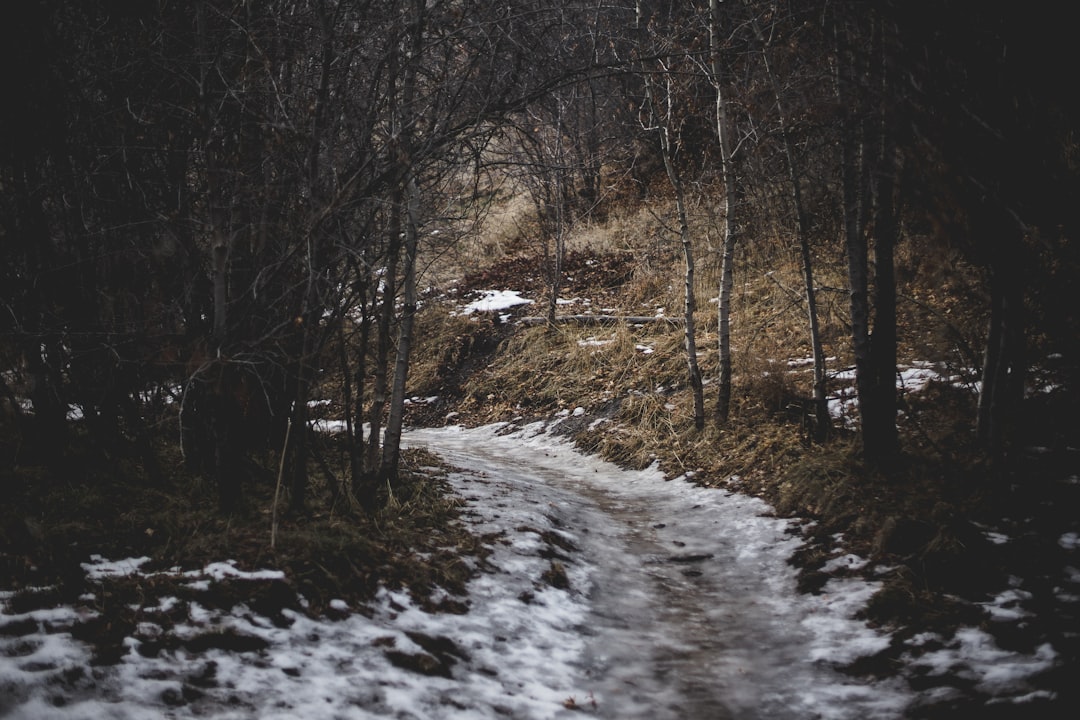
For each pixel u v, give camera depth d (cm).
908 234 1023
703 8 1088
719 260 1512
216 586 445
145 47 526
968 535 575
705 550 704
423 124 610
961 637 464
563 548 677
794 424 972
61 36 544
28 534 459
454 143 603
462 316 1769
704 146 1591
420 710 375
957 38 496
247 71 558
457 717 376
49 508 509
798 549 656
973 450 724
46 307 560
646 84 1042
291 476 658
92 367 593
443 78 600
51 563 440
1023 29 469
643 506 878
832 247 1236
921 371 952
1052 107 485
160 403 718
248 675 377
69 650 365
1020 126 491
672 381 1245
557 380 1420
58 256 564
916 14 507
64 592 414
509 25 598
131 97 561
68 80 532
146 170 571
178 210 540
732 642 516
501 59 617
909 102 527
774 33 880
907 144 545
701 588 619
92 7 554
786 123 859
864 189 761
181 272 593
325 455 815
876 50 561
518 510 746
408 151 585
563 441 1228
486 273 2011
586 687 441
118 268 587
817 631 512
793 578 606
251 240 570
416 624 472
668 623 548
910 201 588
